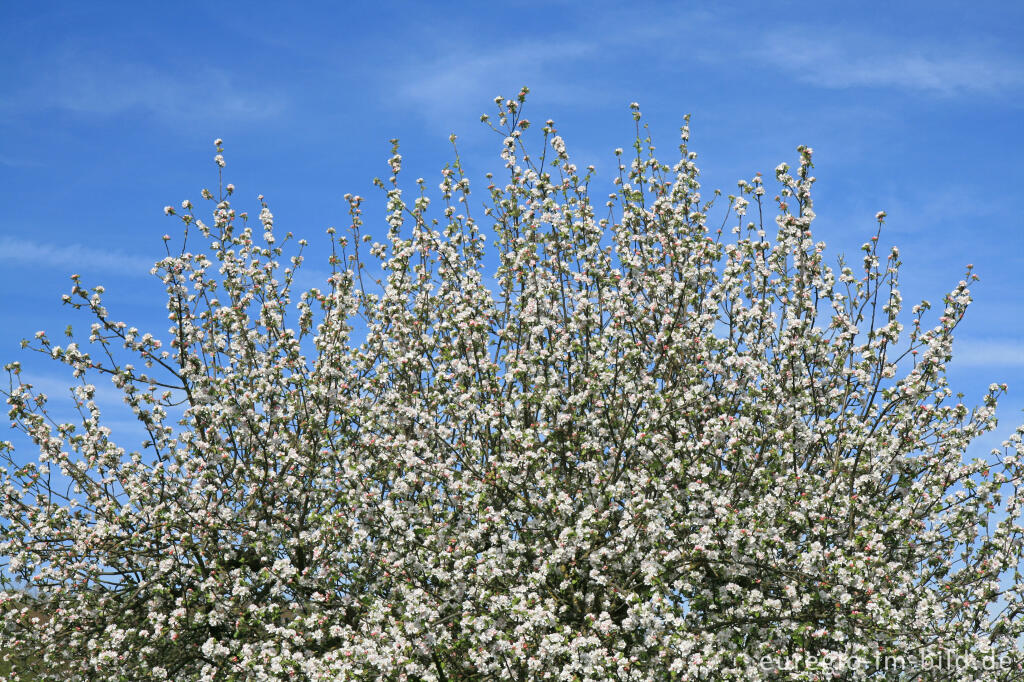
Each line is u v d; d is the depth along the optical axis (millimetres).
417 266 16047
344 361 16016
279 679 12383
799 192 13922
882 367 13836
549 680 11438
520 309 15250
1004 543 13367
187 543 14062
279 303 16734
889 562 13211
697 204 15812
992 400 14141
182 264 15766
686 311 15305
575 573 13273
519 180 15430
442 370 15008
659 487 12680
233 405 15219
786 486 13492
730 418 13891
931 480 13734
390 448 14406
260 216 16703
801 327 14227
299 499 15070
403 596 12820
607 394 14719
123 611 14859
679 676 11789
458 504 13766
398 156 15688
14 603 14766
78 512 15297
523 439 13344
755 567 12898
